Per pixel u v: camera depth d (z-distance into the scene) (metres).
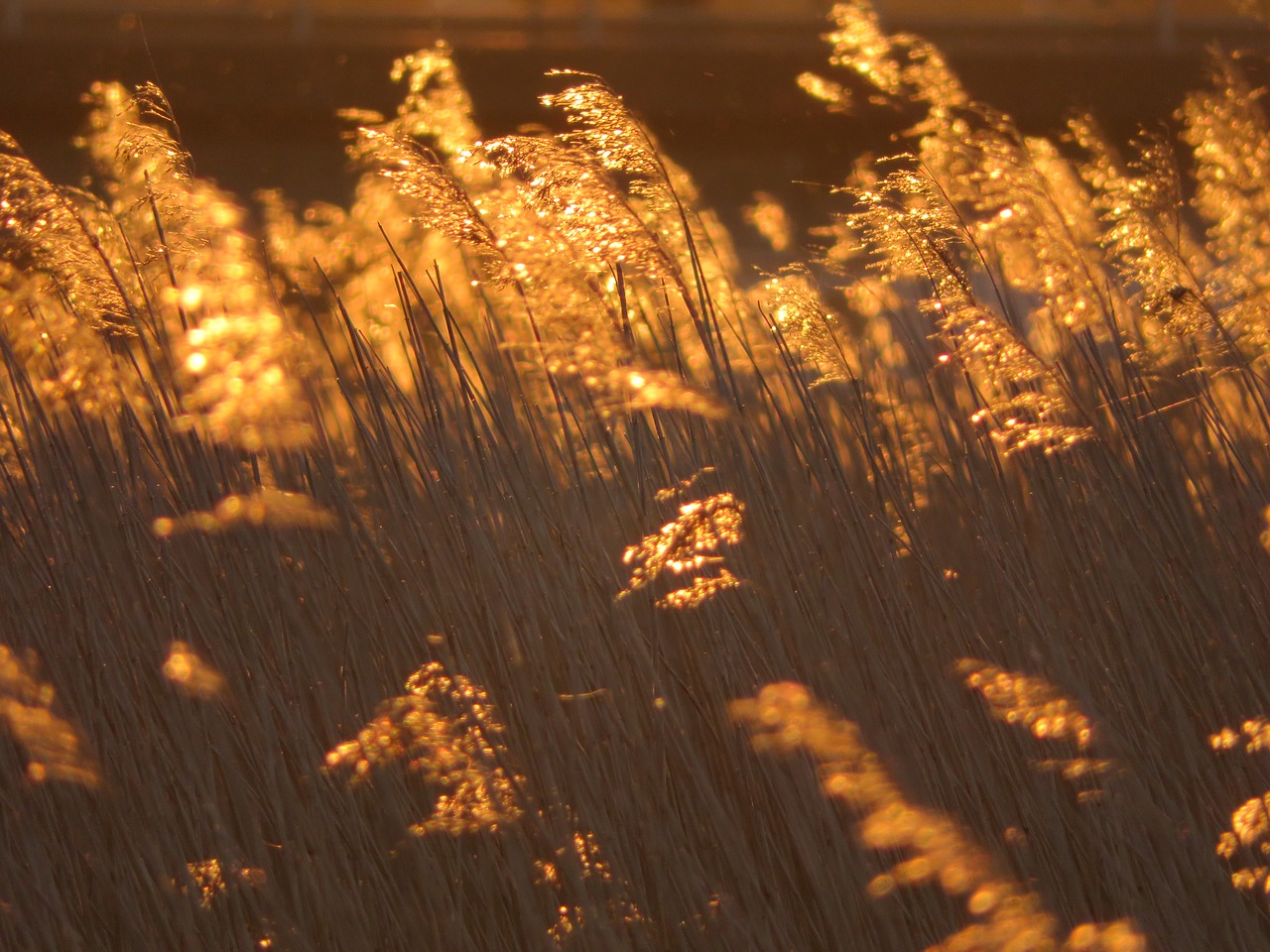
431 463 6.61
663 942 6.38
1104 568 6.57
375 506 6.63
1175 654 6.53
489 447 6.62
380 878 6.43
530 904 6.36
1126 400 6.66
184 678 6.34
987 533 6.61
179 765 6.48
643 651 6.48
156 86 6.80
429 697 6.48
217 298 6.67
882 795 6.10
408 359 6.71
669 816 6.41
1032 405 6.62
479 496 6.59
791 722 6.11
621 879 6.38
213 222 6.79
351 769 6.46
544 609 6.53
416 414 6.64
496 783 6.37
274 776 6.46
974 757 6.45
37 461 6.61
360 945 6.40
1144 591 6.55
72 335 6.59
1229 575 6.57
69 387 6.58
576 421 6.66
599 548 6.57
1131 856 6.38
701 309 6.68
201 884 6.41
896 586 6.54
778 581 6.55
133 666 6.54
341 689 6.52
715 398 6.42
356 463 6.78
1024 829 6.41
